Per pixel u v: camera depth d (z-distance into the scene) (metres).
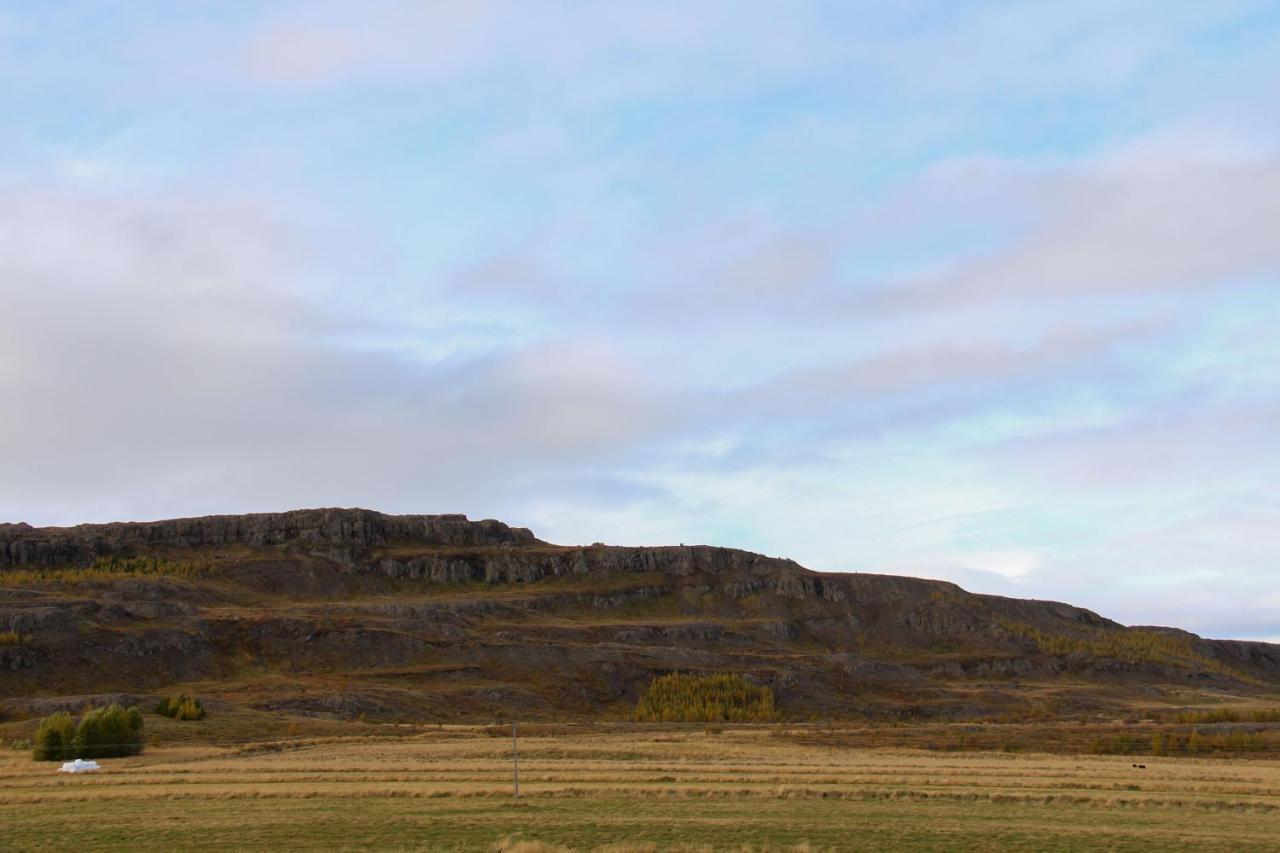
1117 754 128.50
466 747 121.19
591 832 57.47
